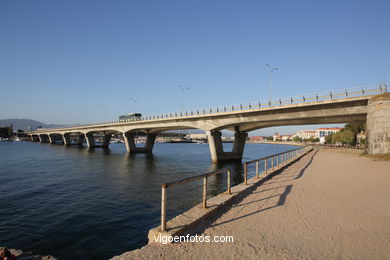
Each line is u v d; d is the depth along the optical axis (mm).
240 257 4574
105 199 19750
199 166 45281
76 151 85250
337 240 5395
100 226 13453
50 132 145000
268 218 6816
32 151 81188
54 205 17953
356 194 9938
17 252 9469
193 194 21406
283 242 5262
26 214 15750
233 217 6883
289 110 37125
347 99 31016
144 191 22891
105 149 103000
